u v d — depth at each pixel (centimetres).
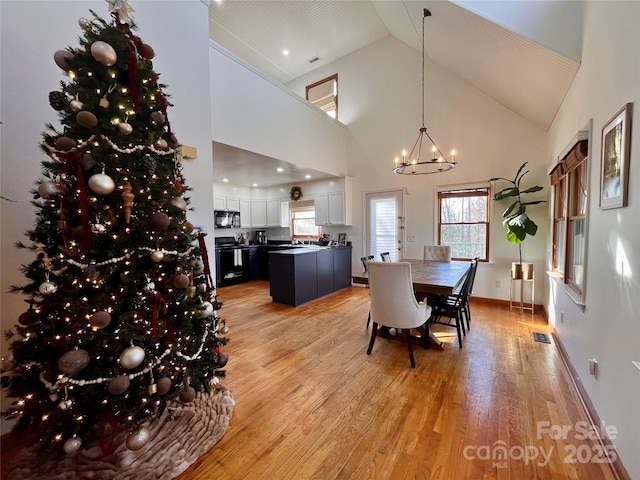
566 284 264
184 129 256
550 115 346
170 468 142
